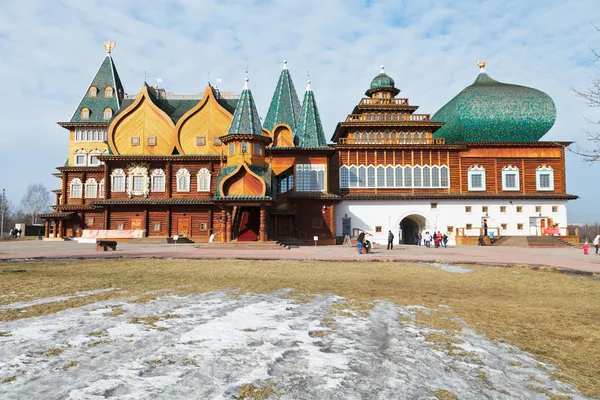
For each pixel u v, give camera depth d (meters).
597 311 12.60
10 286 14.86
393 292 15.33
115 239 48.91
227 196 39.28
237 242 38.12
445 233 55.19
